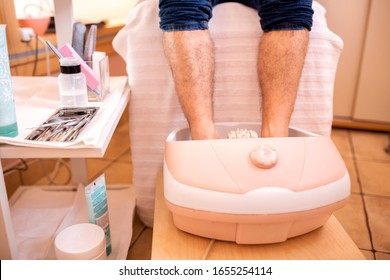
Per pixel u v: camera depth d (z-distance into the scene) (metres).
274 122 0.69
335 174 0.61
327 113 0.86
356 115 1.75
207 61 0.71
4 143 0.54
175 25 0.69
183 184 0.59
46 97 0.79
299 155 0.61
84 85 0.72
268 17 0.72
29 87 0.85
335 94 1.77
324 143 0.64
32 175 1.25
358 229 0.96
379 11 1.58
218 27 0.81
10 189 1.15
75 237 0.67
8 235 0.58
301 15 0.71
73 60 0.72
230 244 0.64
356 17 1.62
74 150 0.54
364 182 1.22
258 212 0.57
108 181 1.25
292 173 0.58
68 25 0.93
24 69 1.15
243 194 0.57
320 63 0.82
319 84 0.84
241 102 0.84
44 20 1.20
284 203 0.57
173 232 0.67
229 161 0.59
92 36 0.83
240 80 0.83
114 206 0.97
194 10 0.69
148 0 0.83
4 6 1.05
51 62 1.27
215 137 0.69
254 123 0.79
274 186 0.57
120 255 0.79
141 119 0.86
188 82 0.69
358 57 1.68
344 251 0.62
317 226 0.66
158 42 0.81
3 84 0.54
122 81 0.88
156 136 0.87
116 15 1.87
